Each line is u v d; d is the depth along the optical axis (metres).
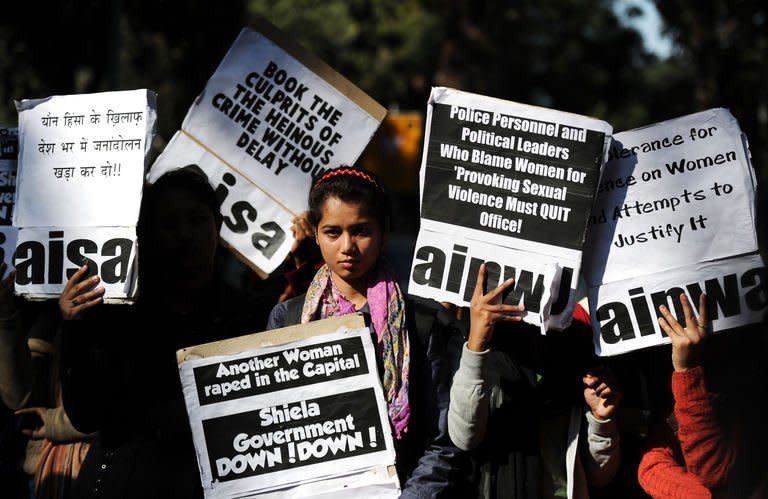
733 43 21.41
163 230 3.55
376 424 3.11
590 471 3.34
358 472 3.10
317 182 3.24
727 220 3.24
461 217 3.23
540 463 3.31
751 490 3.18
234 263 8.43
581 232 3.17
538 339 3.35
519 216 3.20
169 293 3.62
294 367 3.15
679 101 38.84
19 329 3.67
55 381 3.91
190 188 3.57
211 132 4.17
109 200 3.50
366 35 36.31
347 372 3.13
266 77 4.17
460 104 3.25
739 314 3.20
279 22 34.66
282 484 3.11
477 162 3.23
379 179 3.25
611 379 3.25
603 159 3.18
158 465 3.40
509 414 3.28
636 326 3.25
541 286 3.16
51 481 3.78
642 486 3.40
